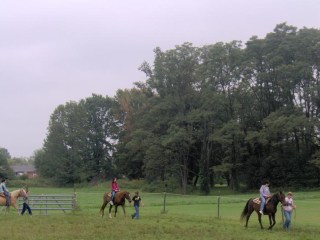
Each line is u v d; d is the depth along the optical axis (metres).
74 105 117.00
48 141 115.44
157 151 80.62
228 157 81.19
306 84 77.38
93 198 57.53
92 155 118.81
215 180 94.94
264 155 80.88
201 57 85.50
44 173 115.12
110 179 113.81
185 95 83.62
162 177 85.31
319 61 76.25
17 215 29.00
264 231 22.42
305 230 23.02
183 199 54.81
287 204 23.39
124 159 106.31
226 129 75.88
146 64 87.75
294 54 78.38
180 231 21.16
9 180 111.31
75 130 115.44
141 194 72.50
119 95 116.94
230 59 81.75
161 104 83.06
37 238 18.70
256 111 84.81
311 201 49.09
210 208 40.78
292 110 76.12
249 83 81.12
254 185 81.06
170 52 84.56
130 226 22.72
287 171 77.69
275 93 80.75
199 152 86.62
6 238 18.62
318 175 76.62
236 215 33.34
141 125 87.12
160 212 33.72
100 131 118.94
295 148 78.38
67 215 29.36
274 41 79.81
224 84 84.12
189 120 79.81
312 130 74.31
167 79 84.62
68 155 113.94
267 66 80.56
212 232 21.09
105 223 24.03
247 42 81.81
